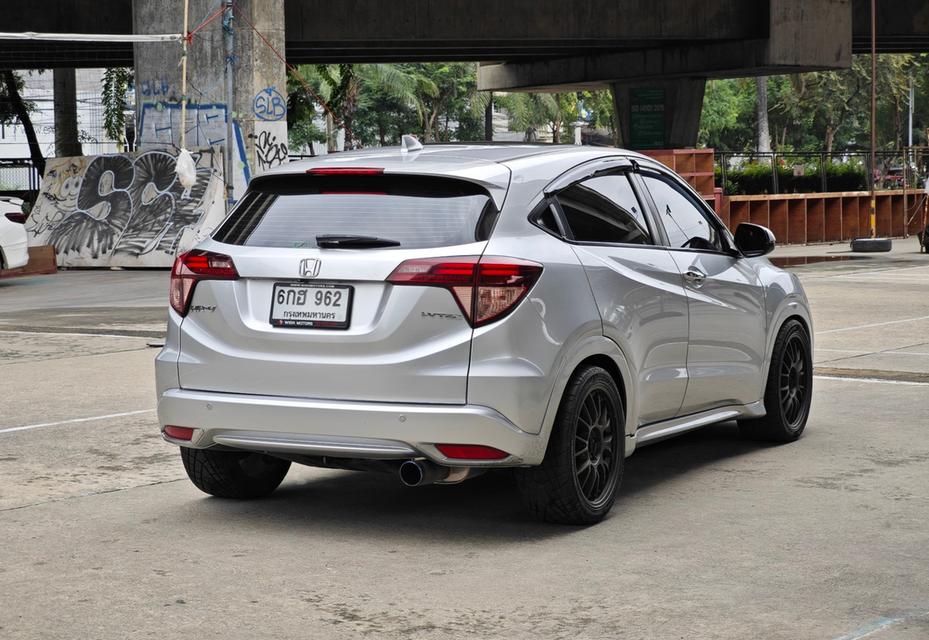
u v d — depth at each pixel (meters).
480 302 5.72
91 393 10.45
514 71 46.66
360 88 76.69
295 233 6.12
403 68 81.38
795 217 39.38
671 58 41.53
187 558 5.74
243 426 6.05
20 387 10.75
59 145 44.56
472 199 6.00
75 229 26.09
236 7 26.59
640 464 7.80
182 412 6.24
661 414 6.96
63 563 5.66
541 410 5.84
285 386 5.98
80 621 4.84
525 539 6.03
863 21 43.12
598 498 6.33
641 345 6.64
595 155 6.86
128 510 6.66
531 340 5.80
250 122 26.75
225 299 6.14
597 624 4.77
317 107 62.91
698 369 7.25
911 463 7.74
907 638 4.57
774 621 4.78
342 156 6.56
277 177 6.32
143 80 27.59
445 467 5.91
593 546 5.89
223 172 25.97
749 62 39.47
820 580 5.31
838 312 16.98
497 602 5.05
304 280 5.97
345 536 6.13
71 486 7.22
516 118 87.81
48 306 18.38
